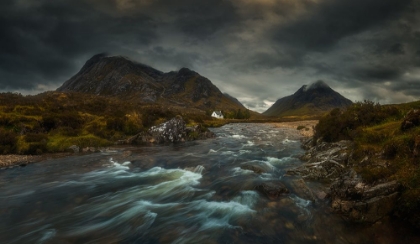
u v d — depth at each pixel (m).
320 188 10.37
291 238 6.89
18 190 11.64
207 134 34.66
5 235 7.56
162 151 21.92
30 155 19.61
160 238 7.20
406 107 15.68
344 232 6.95
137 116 34.50
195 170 14.70
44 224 8.27
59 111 33.44
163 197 10.52
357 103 17.70
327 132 17.77
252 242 6.78
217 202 9.70
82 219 8.60
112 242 7.04
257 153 19.72
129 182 12.67
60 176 13.93
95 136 26.20
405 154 8.42
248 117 143.00
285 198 9.52
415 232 6.31
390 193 7.06
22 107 30.94
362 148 10.93
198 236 7.22
